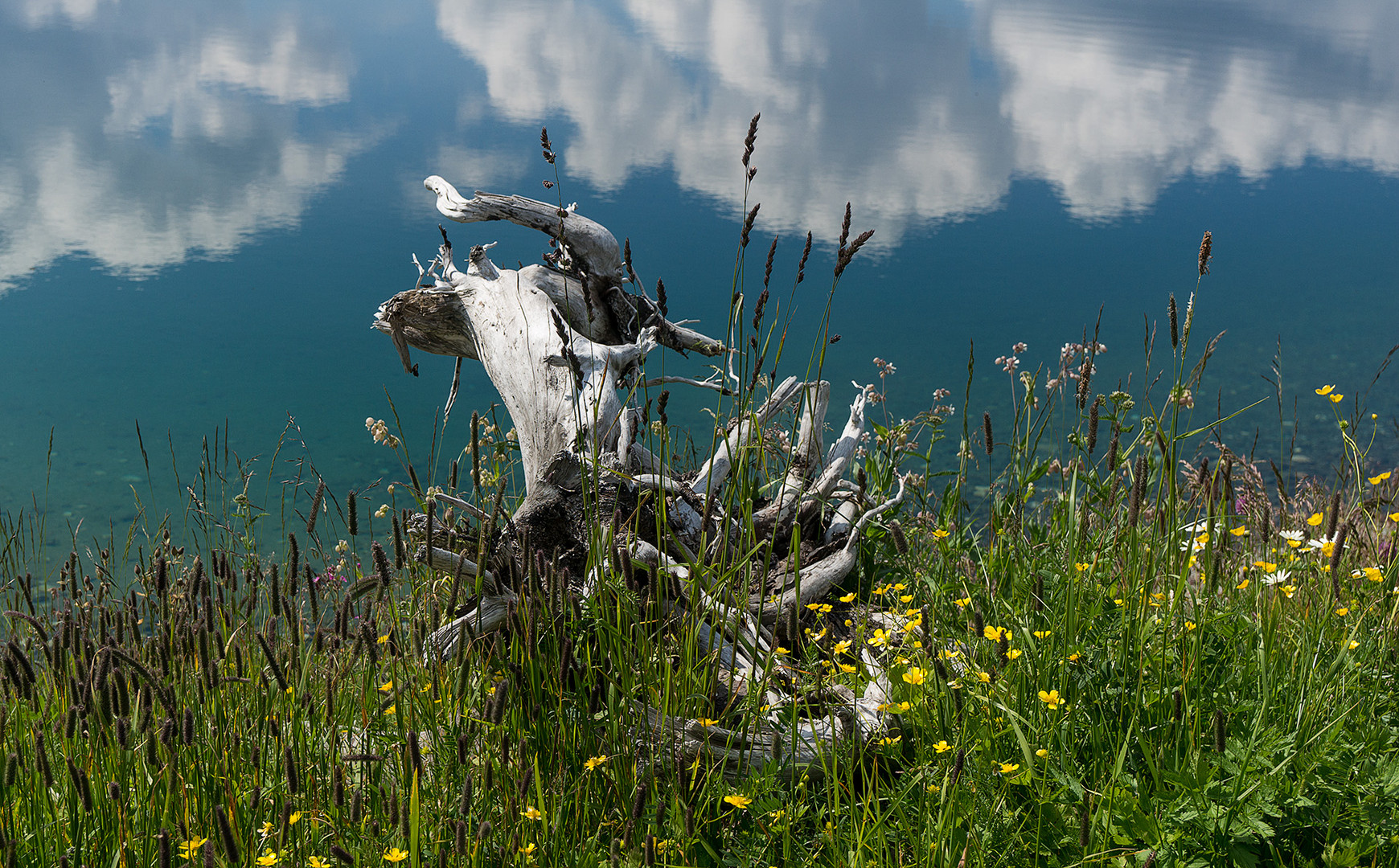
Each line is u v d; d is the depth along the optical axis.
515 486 6.99
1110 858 2.66
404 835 2.80
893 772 3.38
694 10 79.19
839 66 51.19
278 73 45.59
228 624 3.52
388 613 4.25
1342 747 2.81
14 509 9.20
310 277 17.48
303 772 3.05
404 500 9.17
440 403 12.26
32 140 29.89
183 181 24.89
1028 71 49.75
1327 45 56.47
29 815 2.92
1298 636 3.25
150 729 2.81
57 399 12.06
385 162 27.39
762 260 19.17
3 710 2.89
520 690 3.45
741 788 3.08
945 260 19.69
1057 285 18.08
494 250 18.44
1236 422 11.57
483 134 31.97
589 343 5.75
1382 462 10.37
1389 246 20.94
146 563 5.87
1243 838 2.63
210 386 12.63
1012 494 4.34
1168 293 17.52
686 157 29.20
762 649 3.87
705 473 5.18
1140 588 3.41
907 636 3.38
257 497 9.30
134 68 45.88
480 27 65.00
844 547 4.74
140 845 2.84
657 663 3.48
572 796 3.14
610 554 3.54
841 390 12.77
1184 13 72.38
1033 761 2.91
